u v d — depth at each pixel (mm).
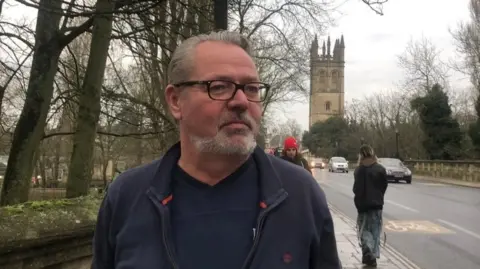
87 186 6488
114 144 32656
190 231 1830
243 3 14289
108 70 12641
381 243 10641
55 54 6344
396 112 67562
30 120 6176
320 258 1934
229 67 1901
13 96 10195
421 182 35531
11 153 6133
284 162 2039
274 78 25844
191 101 1911
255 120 1942
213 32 2051
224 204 1878
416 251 9859
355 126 81875
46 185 33219
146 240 1834
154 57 9555
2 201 5992
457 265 8633
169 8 9211
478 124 41219
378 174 8297
